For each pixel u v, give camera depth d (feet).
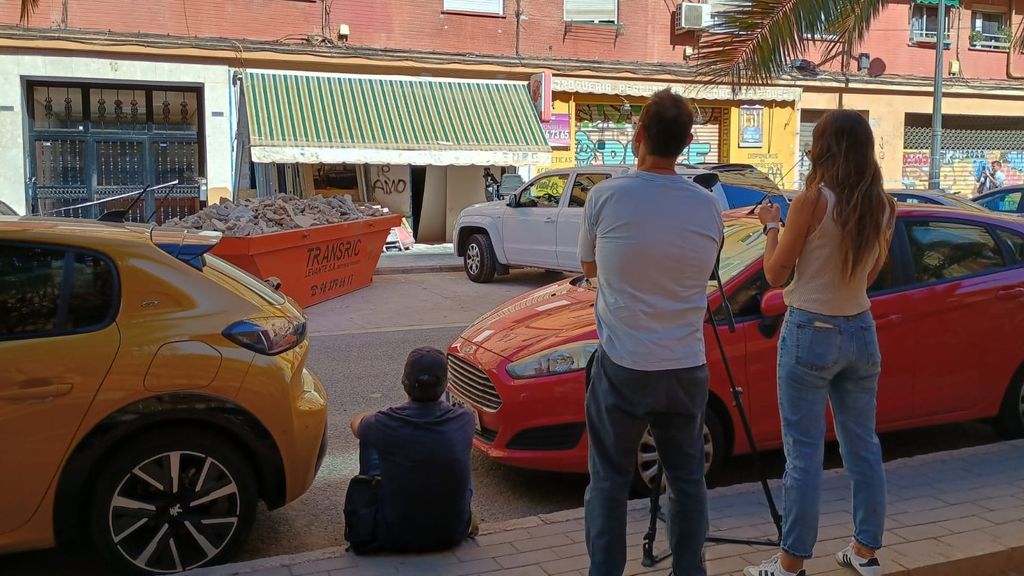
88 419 12.82
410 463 13.25
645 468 16.48
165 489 13.34
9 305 12.95
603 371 10.46
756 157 71.67
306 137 55.01
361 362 29.12
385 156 56.70
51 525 12.88
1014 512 14.73
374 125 57.47
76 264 13.29
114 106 55.98
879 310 17.78
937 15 73.72
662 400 10.24
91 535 13.08
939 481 16.21
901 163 76.59
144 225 15.64
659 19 67.72
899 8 74.13
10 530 12.68
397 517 13.28
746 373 16.90
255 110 54.95
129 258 13.51
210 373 13.43
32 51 52.39
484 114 61.31
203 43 55.52
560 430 16.63
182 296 13.70
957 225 19.21
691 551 10.85
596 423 10.65
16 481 12.59
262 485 14.16
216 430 13.65
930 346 18.28
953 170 80.12
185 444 13.37
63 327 13.05
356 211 43.55
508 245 46.21
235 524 13.78
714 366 16.65
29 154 53.93
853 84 72.90
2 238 13.08
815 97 72.74
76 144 55.47
